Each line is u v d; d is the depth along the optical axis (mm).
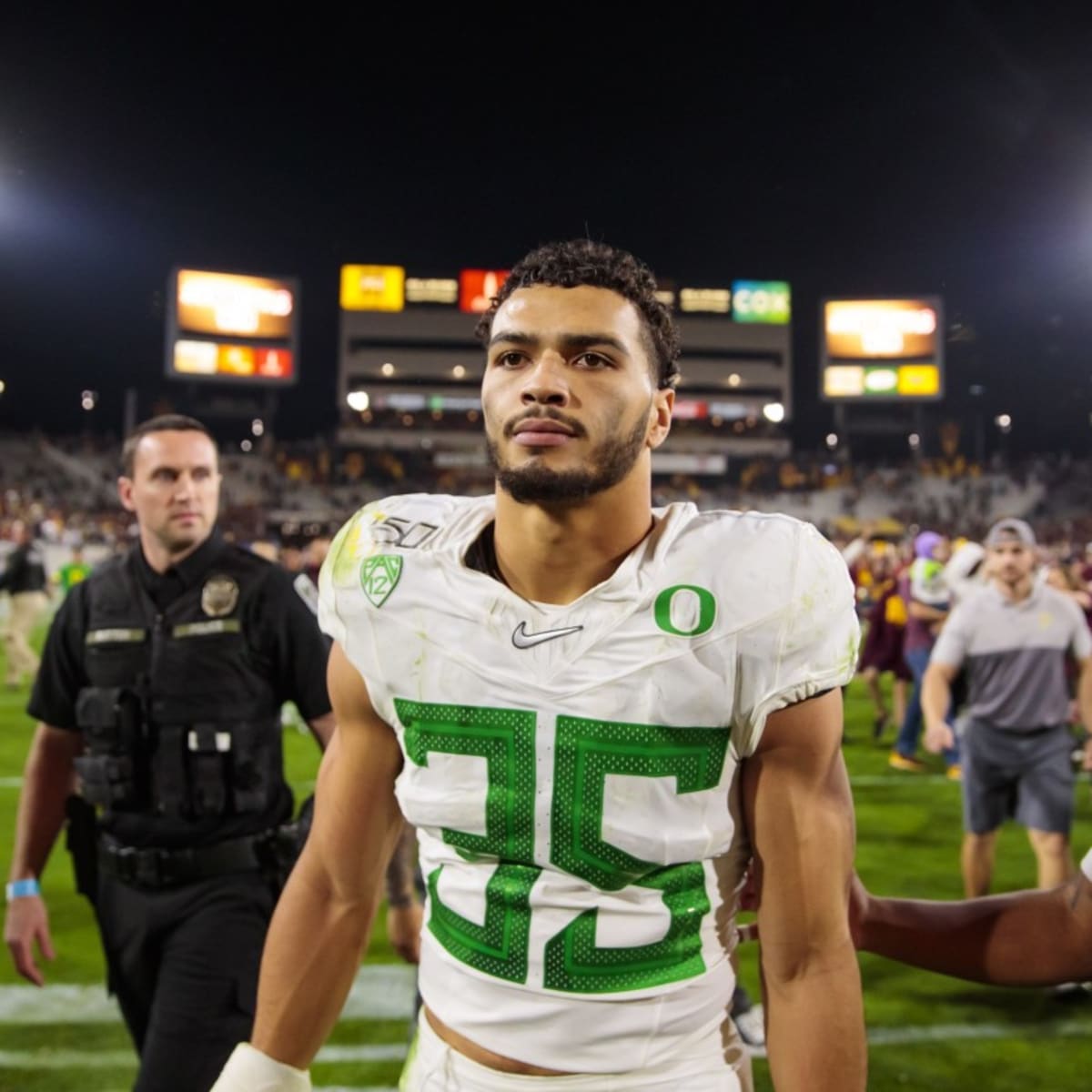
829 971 1319
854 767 8305
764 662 1284
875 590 12375
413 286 47594
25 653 12094
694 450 47500
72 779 2777
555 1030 1304
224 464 44812
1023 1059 3506
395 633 1373
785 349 47812
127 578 2674
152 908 2514
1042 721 4406
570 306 1312
